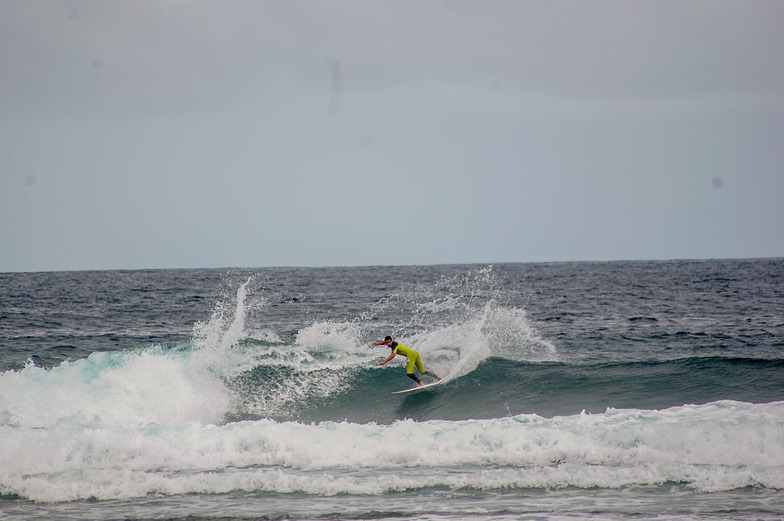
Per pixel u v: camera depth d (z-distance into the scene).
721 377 52.34
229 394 51.91
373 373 56.72
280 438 38.19
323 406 50.50
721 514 27.17
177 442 38.00
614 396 49.38
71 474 34.12
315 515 28.23
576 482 32.12
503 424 40.44
